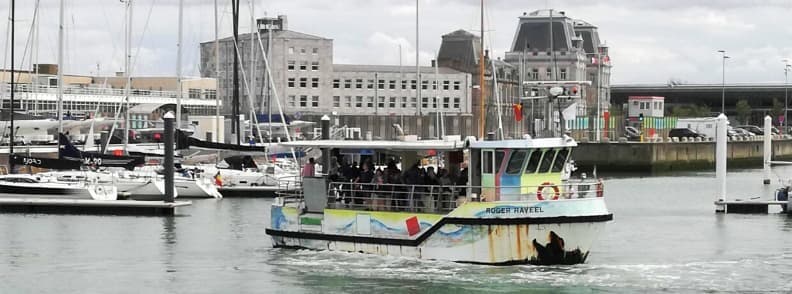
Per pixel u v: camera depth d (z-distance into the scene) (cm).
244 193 10512
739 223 8494
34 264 6216
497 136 8250
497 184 5700
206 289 5497
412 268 5672
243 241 7044
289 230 6228
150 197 10131
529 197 5675
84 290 5516
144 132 15138
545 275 5553
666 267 5941
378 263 5822
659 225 8344
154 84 19862
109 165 10688
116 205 8794
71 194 9350
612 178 16100
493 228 5572
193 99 18862
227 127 16800
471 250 5625
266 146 11225
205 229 7744
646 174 17338
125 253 6575
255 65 19712
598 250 6706
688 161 18888
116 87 19862
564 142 5809
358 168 6159
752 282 5609
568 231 5609
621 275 5672
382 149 6025
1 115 13388
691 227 8194
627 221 8688
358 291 5306
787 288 5475
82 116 15250
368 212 5909
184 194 10212
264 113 19312
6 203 8850
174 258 6359
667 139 19488
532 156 5700
